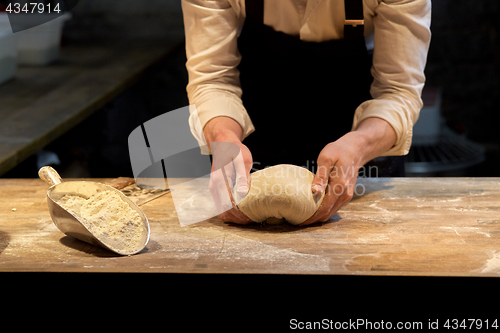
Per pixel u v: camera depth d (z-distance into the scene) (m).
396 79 1.02
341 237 0.83
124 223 0.82
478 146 2.53
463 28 2.64
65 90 1.97
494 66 2.67
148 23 2.99
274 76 1.17
